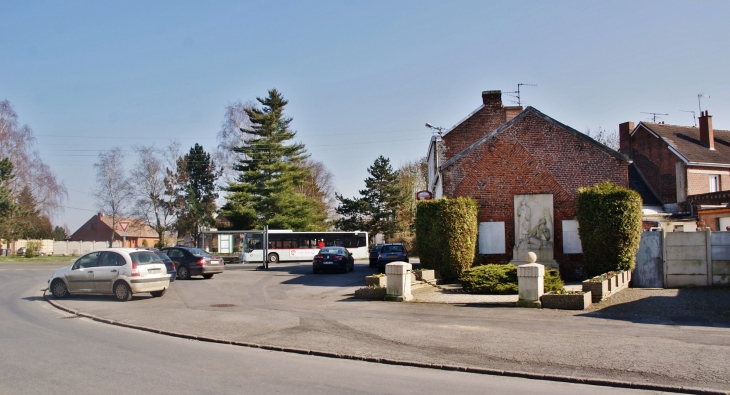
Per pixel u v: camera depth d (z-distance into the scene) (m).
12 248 60.38
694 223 33.59
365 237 51.00
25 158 53.97
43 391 7.41
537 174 24.11
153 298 19.28
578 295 15.23
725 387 7.79
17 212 52.09
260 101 58.62
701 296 16.66
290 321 13.83
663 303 15.60
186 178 67.44
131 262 18.64
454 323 13.34
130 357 9.77
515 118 24.48
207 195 69.06
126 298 18.42
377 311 15.56
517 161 24.34
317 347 10.74
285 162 57.97
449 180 24.77
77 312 15.70
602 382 8.21
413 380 8.38
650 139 41.41
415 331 12.29
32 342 11.10
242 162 56.34
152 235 94.00
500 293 18.66
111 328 13.24
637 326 12.71
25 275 30.55
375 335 11.89
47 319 14.59
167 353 10.23
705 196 34.00
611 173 23.56
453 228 22.66
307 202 59.19
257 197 54.88
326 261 31.45
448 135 32.78
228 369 8.92
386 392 7.61
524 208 24.08
